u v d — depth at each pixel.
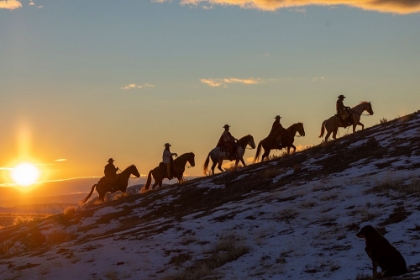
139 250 21.38
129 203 34.06
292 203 23.53
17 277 20.64
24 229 32.69
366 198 21.61
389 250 12.70
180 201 32.09
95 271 20.08
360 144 32.31
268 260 17.97
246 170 34.41
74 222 32.25
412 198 20.27
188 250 20.61
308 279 15.46
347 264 15.95
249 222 22.33
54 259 21.89
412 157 26.86
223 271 17.77
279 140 37.50
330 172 28.86
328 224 19.94
